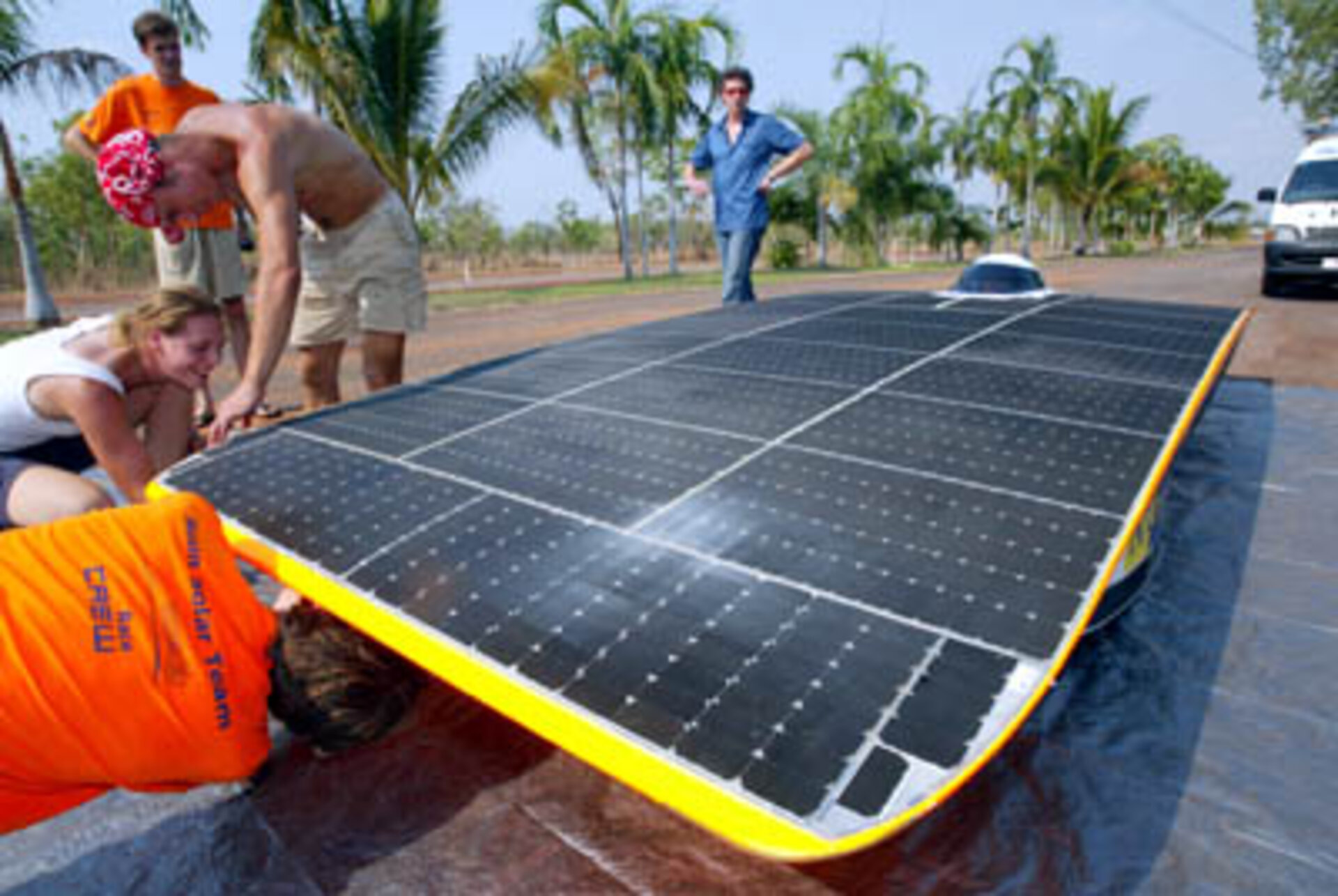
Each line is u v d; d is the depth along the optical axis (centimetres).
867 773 136
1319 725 209
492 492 243
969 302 494
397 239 389
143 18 489
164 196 277
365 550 219
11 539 175
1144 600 276
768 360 362
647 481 243
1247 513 355
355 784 205
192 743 177
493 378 371
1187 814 180
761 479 240
